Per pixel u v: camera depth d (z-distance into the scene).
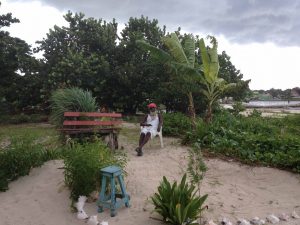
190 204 4.09
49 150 6.54
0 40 15.41
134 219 4.37
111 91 16.92
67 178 5.02
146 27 17.48
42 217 4.50
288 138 7.81
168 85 14.38
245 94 17.00
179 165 6.96
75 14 17.47
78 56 15.42
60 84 14.50
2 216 4.56
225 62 16.30
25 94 16.61
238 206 4.98
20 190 5.32
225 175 6.46
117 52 17.17
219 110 14.77
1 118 15.45
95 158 4.90
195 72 10.64
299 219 4.57
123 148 8.49
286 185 5.91
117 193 4.72
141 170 6.41
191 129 10.20
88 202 4.76
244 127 10.50
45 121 16.14
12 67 16.02
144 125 8.33
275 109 29.06
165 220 4.25
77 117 7.79
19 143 6.25
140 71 16.33
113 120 8.20
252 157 7.04
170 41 11.37
